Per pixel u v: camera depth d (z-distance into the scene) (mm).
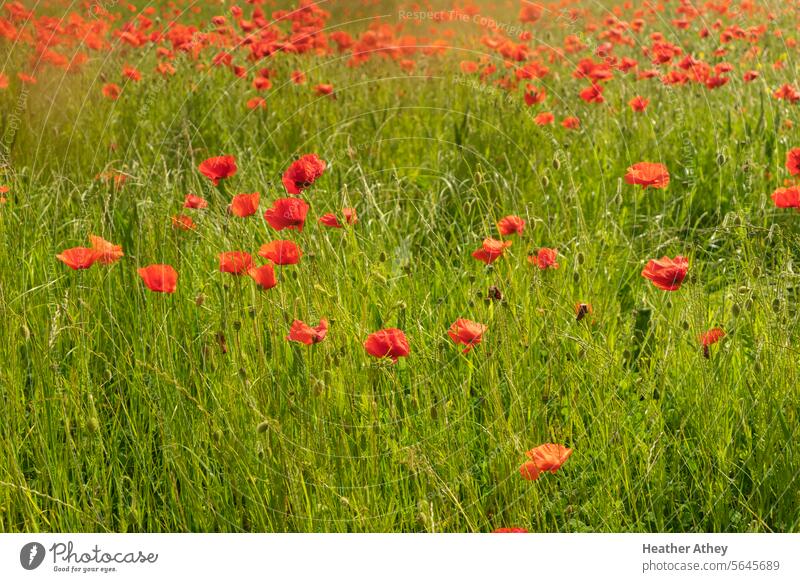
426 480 2887
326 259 3812
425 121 6621
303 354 3189
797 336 3412
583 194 5410
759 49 7879
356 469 2908
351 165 5855
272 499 2883
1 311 3518
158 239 4277
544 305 3641
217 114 6625
